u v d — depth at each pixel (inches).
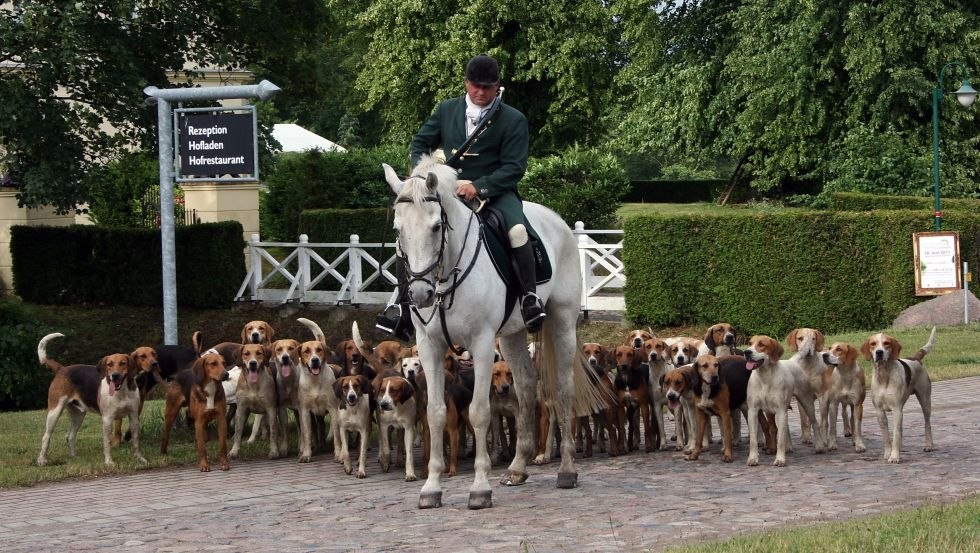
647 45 1537.9
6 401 800.3
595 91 1683.1
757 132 1400.1
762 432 516.1
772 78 1339.8
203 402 463.2
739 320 885.2
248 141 587.2
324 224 1117.7
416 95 1716.3
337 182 1295.5
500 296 367.9
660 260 900.6
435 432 366.9
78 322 1013.8
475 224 362.6
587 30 1630.2
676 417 484.7
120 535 341.1
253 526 347.3
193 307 1046.4
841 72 1342.3
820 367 451.8
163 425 562.3
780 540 276.5
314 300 1033.5
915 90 1226.0
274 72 1103.0
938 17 1233.4
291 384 495.2
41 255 1090.1
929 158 1221.1
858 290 860.0
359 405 445.4
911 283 848.9
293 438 543.5
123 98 858.8
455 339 360.5
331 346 896.3
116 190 1050.7
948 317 823.1
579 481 406.9
